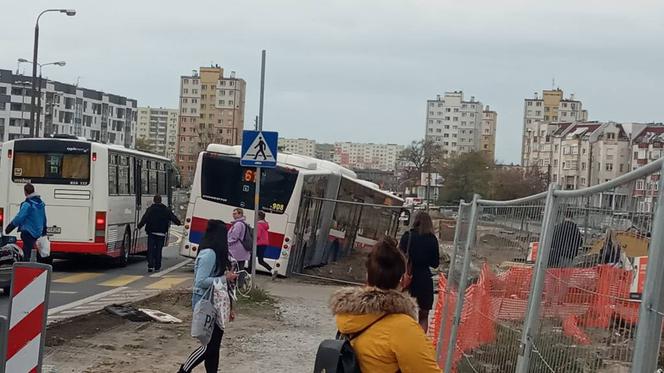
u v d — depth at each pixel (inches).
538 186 3312.0
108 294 695.7
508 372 239.0
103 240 869.2
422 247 447.8
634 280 135.8
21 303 271.1
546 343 192.2
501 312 257.0
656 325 125.0
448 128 6978.4
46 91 4963.1
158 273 909.8
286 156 894.4
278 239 867.4
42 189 864.3
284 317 574.6
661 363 132.3
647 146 4758.9
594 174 4980.3
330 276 926.4
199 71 5944.9
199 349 343.3
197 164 905.5
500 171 3361.2
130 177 970.1
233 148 901.2
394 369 157.6
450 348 344.8
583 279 165.9
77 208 866.1
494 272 277.7
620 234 146.6
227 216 892.0
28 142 865.5
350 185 1015.0
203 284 336.5
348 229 1017.5
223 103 5915.4
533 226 229.8
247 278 685.3
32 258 619.5
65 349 409.4
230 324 530.6
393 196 1161.4
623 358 137.3
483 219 316.5
